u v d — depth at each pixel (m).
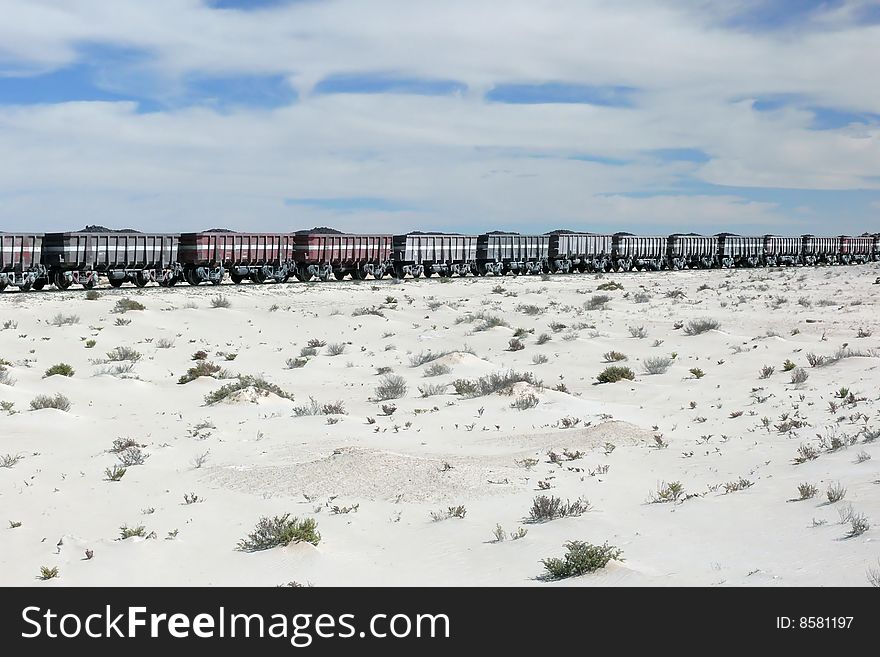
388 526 12.05
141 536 11.91
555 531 11.30
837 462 14.12
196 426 20.03
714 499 12.43
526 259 80.38
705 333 35.28
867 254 129.50
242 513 12.93
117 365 29.31
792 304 51.12
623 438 17.55
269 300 47.88
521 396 22.48
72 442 18.55
